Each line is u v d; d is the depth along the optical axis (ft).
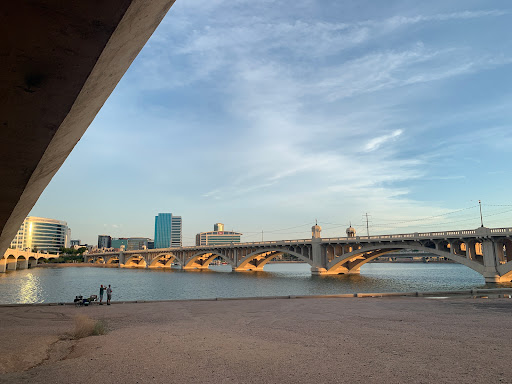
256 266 449.89
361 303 76.79
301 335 44.09
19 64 15.99
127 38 16.63
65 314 69.72
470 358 31.68
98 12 13.99
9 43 14.80
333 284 224.12
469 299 81.10
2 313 71.72
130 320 61.62
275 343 39.93
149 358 34.60
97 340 44.01
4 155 22.27
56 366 32.37
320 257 302.86
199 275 364.17
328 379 26.94
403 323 50.67
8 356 35.70
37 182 27.99
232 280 278.05
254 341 41.34
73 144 25.45
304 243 314.55
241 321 57.11
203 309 73.56
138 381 27.68
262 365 31.17
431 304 71.97
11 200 28.14
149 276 346.33
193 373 29.40
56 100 18.66
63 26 14.46
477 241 196.95
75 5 13.46
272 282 248.93
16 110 18.63
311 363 31.37
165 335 46.34
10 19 13.70
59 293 175.32
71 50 15.78
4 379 28.58
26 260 536.83
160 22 17.48
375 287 198.49
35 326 56.03
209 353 35.99
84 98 19.56
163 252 556.51
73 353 37.83
